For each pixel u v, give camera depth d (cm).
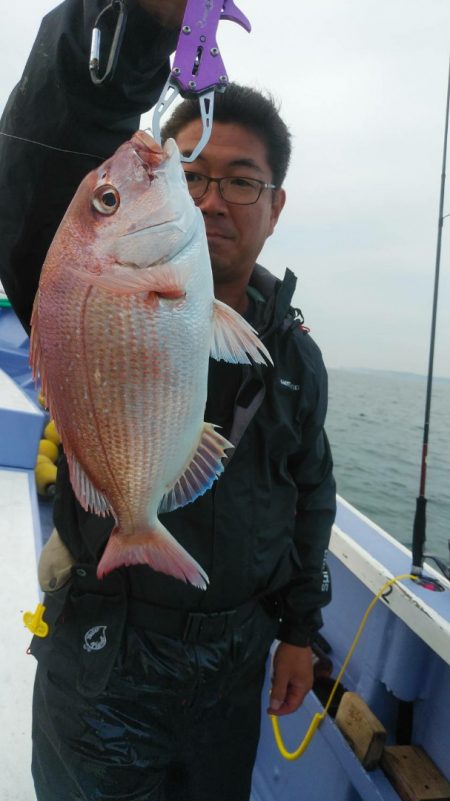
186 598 64
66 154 56
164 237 48
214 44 47
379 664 101
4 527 112
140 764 64
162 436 51
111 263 48
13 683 80
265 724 116
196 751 74
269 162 68
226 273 69
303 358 74
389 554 107
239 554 66
